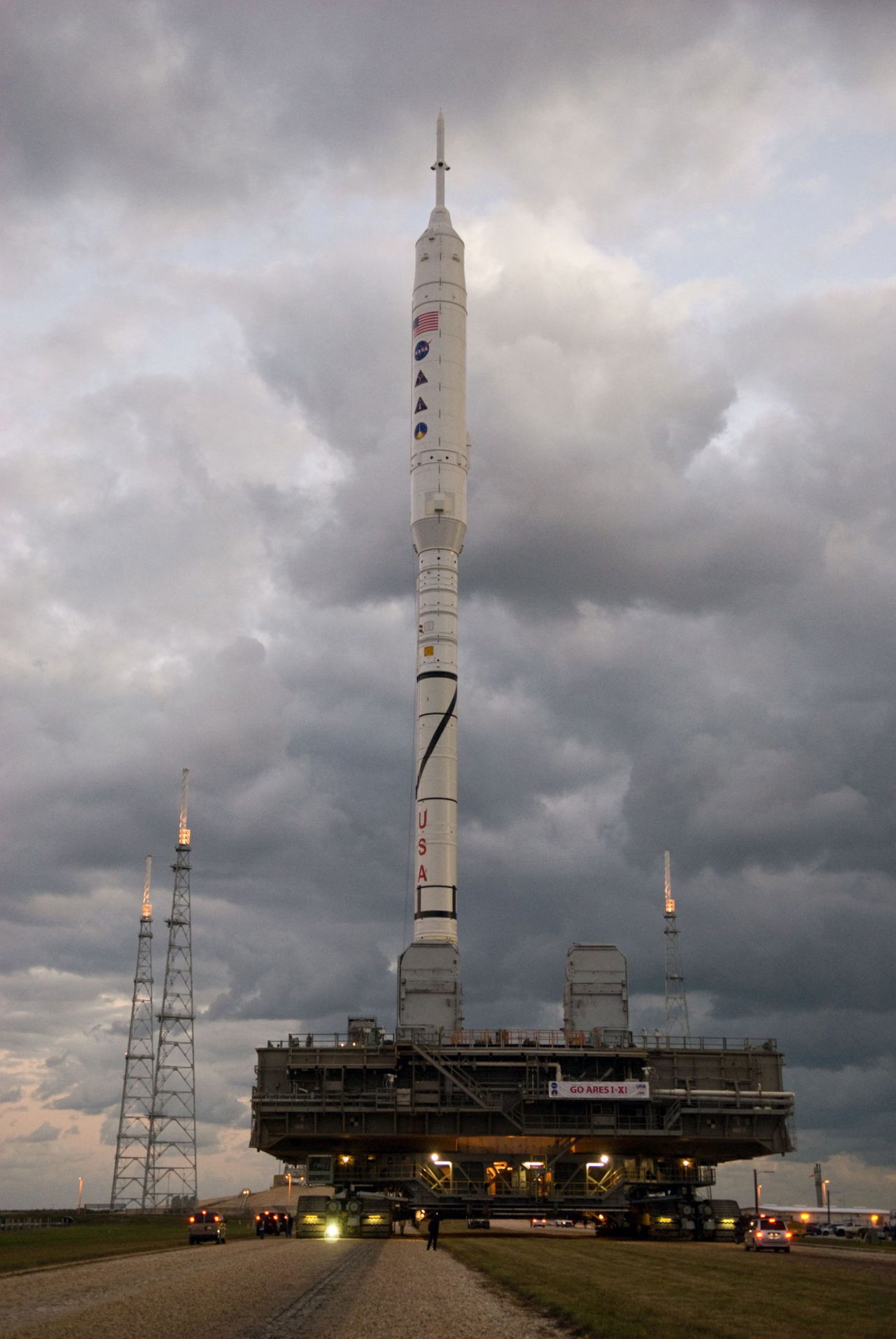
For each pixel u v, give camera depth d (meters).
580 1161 89.69
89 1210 163.50
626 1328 30.73
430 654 104.75
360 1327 30.92
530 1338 29.52
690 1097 87.75
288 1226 91.88
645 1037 90.88
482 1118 88.75
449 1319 32.88
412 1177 90.69
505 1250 64.06
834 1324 31.61
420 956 95.69
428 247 112.69
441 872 99.88
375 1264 53.12
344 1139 90.44
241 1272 48.41
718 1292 39.88
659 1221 81.94
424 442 108.38
